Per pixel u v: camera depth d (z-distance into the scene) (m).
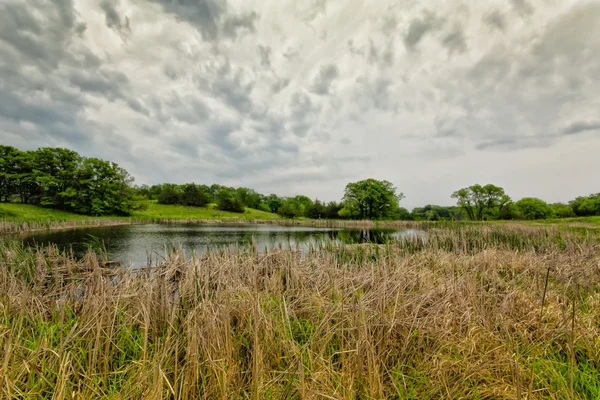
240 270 7.07
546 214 63.34
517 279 6.28
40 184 55.12
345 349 3.48
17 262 7.25
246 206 91.38
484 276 6.15
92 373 2.87
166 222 46.03
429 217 51.69
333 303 4.62
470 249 11.93
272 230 31.77
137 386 2.69
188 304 5.15
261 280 6.54
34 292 4.99
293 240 19.92
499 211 65.00
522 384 2.84
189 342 3.07
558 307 4.35
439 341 3.46
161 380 2.53
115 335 3.69
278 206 103.69
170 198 78.50
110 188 57.09
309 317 4.53
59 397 2.42
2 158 55.78
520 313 4.28
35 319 4.15
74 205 52.09
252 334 3.66
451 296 4.61
